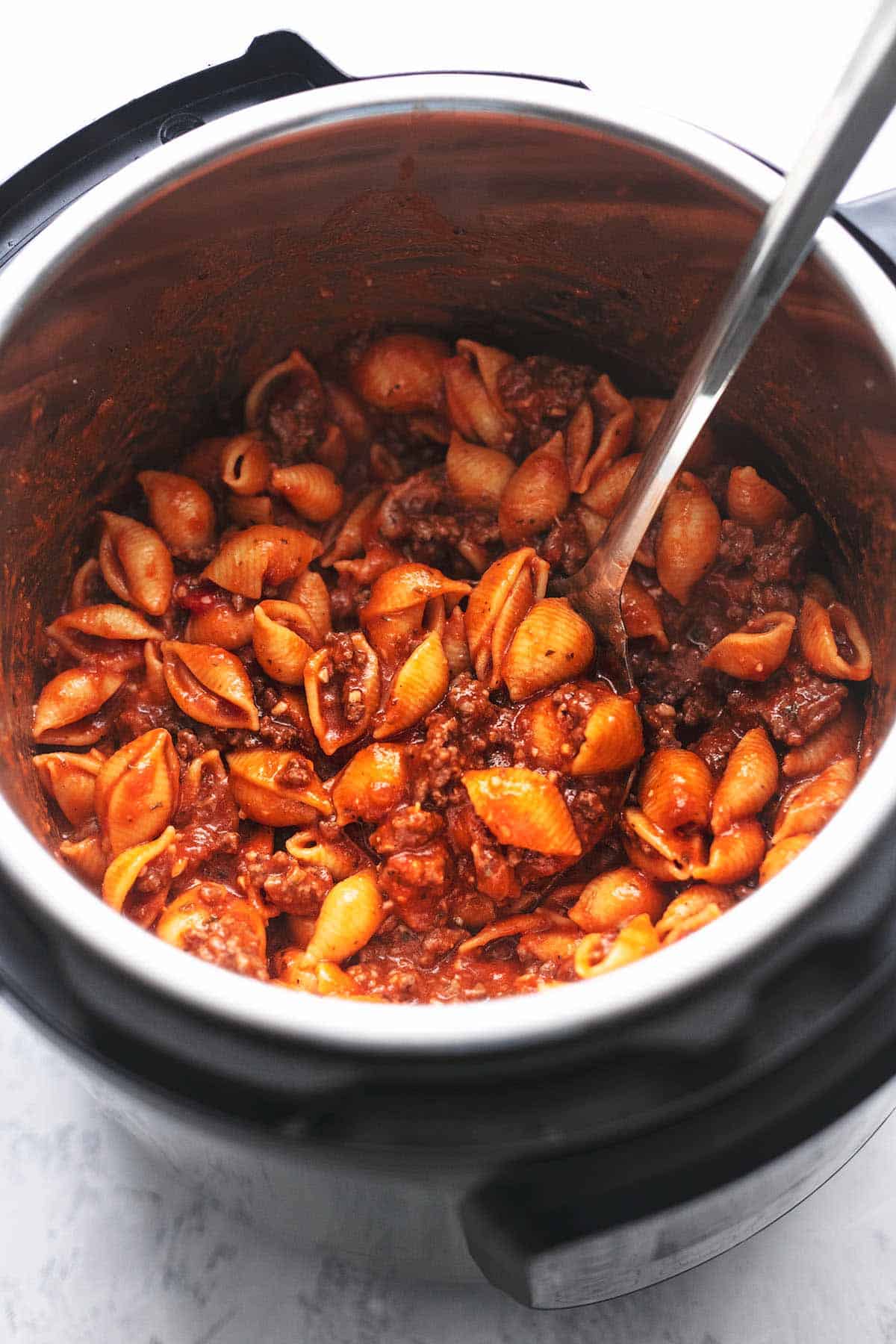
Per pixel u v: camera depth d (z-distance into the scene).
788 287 0.54
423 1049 0.45
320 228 0.59
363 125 0.56
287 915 0.58
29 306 0.53
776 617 0.59
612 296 0.61
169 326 0.59
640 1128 0.47
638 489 0.56
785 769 0.58
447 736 0.58
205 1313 0.57
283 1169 0.48
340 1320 0.57
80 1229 0.58
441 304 0.63
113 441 0.60
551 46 0.72
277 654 0.60
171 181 0.55
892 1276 0.57
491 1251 0.47
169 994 0.46
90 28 0.72
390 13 0.73
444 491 0.64
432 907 0.57
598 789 0.58
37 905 0.47
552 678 0.59
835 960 0.47
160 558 0.61
